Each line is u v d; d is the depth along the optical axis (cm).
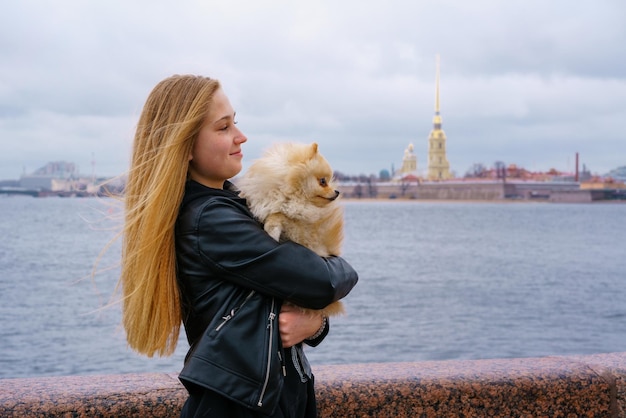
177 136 246
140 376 354
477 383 363
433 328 2866
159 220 244
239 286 240
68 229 12162
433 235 11562
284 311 245
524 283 4662
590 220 19812
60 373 1967
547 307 3547
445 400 357
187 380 229
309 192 252
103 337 2511
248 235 239
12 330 2655
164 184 244
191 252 244
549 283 4681
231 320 234
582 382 376
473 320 3092
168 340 256
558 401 373
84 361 2125
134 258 248
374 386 352
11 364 2091
